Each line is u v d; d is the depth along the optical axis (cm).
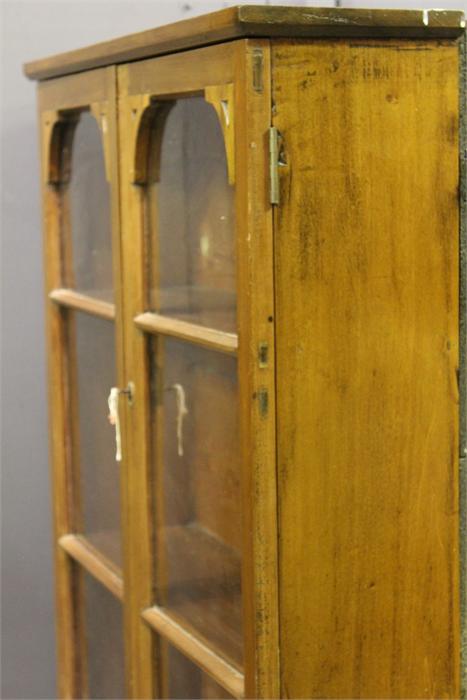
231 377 141
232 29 124
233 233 137
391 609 142
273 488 132
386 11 130
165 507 162
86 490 193
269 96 126
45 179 193
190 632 157
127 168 159
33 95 224
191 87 137
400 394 138
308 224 130
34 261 228
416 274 138
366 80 131
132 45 149
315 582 136
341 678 139
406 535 141
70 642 204
